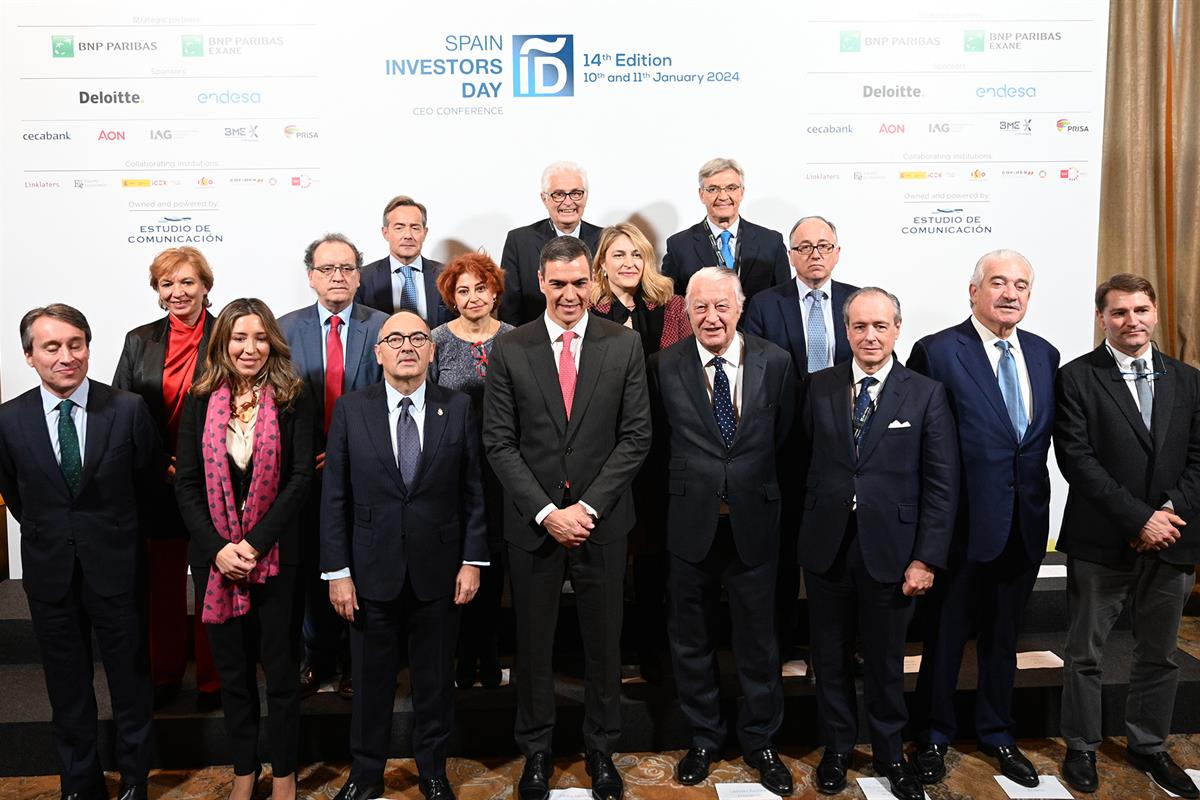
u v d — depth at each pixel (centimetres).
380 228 359
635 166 362
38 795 266
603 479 246
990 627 269
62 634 246
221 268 357
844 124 363
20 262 351
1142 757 271
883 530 249
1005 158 367
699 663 267
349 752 283
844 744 263
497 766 279
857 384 257
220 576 241
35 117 347
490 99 356
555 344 258
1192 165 403
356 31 351
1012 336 267
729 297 247
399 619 253
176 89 349
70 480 244
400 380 246
